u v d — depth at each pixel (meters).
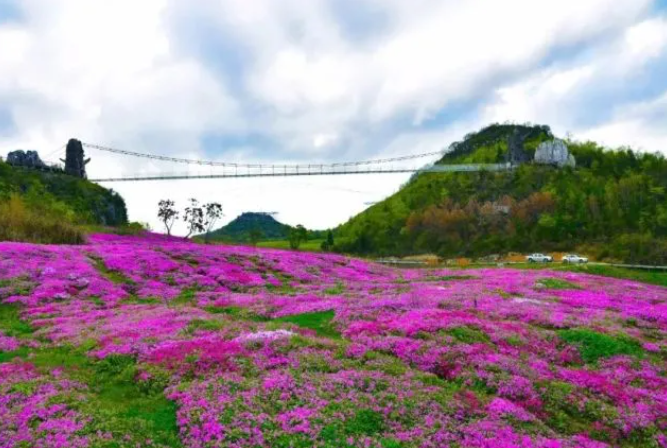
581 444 15.22
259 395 16.83
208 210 100.81
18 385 18.47
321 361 20.31
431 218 152.12
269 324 27.33
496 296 37.28
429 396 17.16
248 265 53.94
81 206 138.38
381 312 29.86
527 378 19.58
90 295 37.88
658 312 34.09
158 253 53.31
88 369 21.41
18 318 31.72
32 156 168.12
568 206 136.50
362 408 15.98
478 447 14.16
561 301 37.56
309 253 70.88
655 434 16.52
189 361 20.50
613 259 102.38
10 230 55.84
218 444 14.03
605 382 20.09
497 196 164.12
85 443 14.01
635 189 137.88
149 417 16.20
